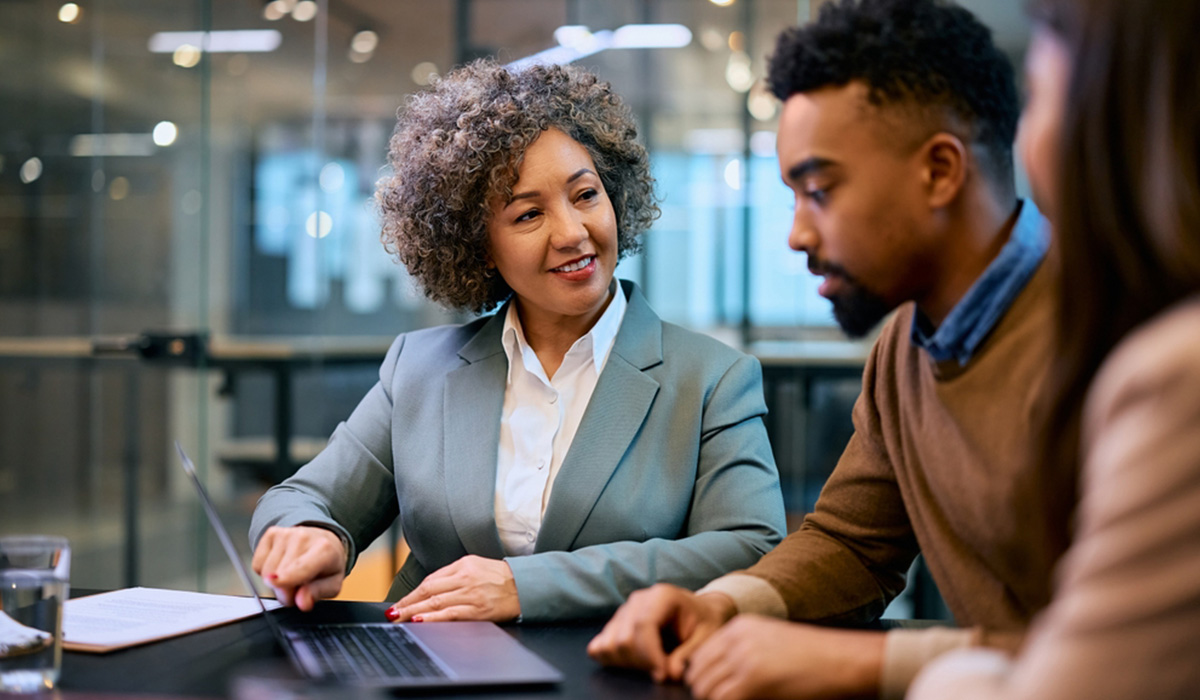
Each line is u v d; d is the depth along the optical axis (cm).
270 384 396
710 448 137
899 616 290
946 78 85
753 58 321
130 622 108
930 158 86
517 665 91
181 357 365
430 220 148
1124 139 55
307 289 417
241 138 390
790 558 110
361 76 424
